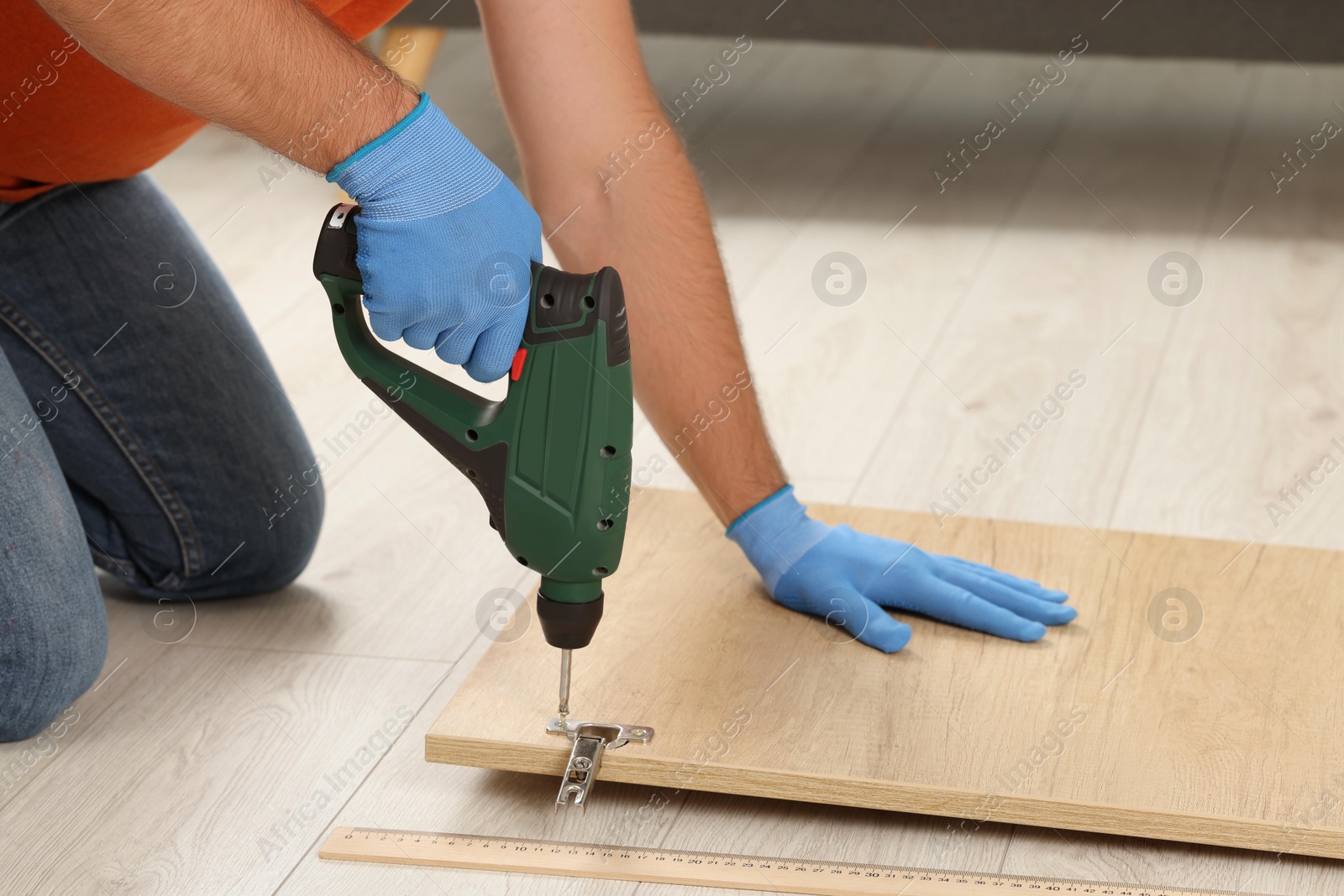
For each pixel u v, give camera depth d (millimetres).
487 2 1104
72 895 901
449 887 914
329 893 906
